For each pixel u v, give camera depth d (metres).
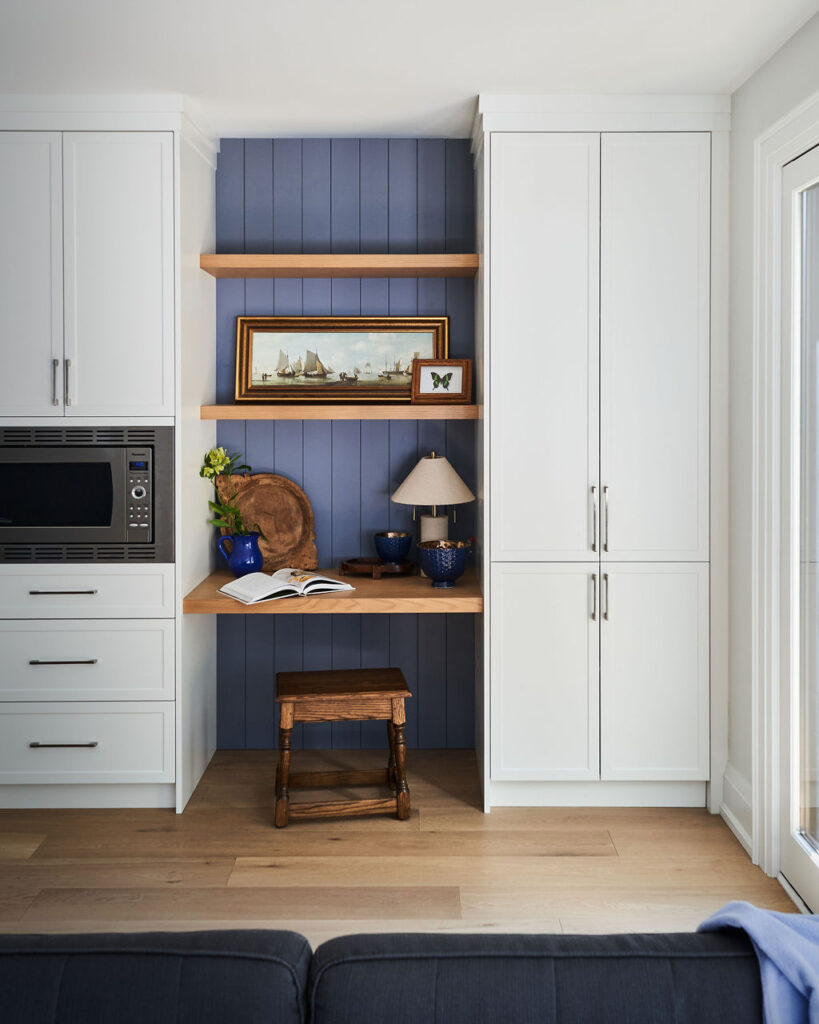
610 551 3.37
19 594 3.36
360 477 3.92
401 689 3.37
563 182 3.30
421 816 3.37
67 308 3.30
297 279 3.86
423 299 3.85
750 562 3.11
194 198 3.49
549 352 3.34
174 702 3.38
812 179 2.61
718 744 3.40
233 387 3.89
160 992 1.12
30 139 3.26
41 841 3.17
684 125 3.28
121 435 3.33
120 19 2.62
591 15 2.60
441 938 1.21
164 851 3.09
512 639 3.39
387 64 2.97
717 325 3.32
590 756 3.41
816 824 2.69
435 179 3.82
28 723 3.38
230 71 3.02
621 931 2.59
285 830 3.25
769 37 2.75
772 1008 1.11
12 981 1.13
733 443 3.29
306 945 1.23
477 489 3.75
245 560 3.65
